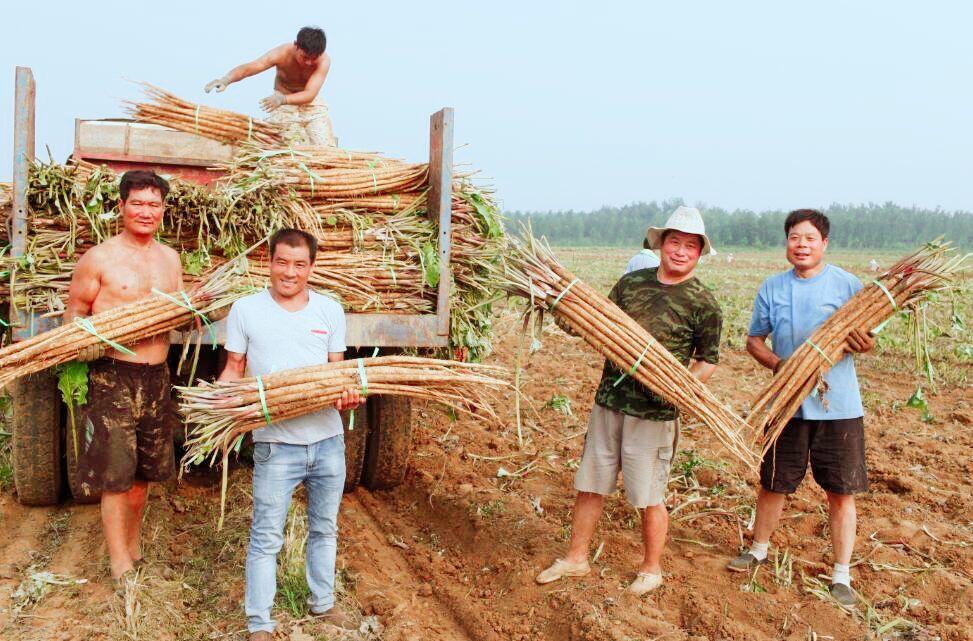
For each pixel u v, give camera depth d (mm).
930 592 4430
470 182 4895
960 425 7906
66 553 4395
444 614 4227
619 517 5430
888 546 4945
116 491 3879
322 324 3613
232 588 4059
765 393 4273
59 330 3598
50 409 4598
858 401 4293
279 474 3490
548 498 5699
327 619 3803
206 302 3840
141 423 3916
